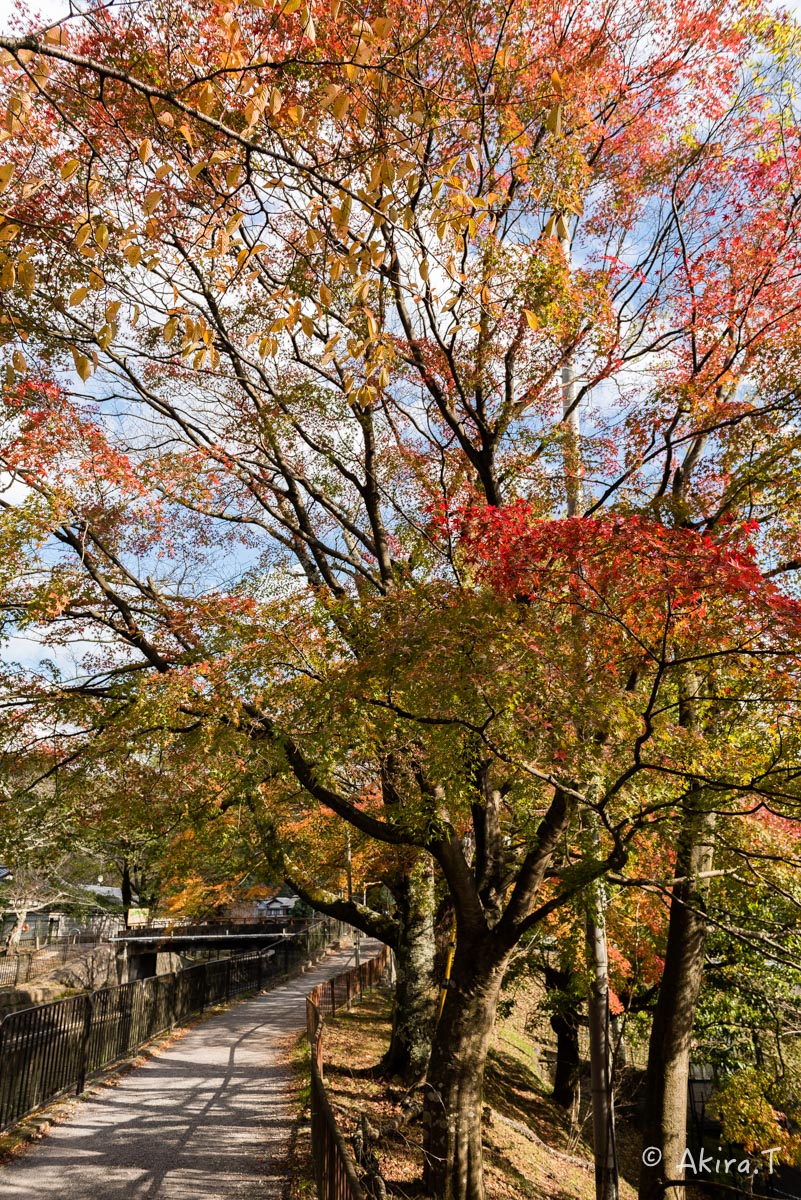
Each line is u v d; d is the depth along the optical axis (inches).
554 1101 802.8
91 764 419.2
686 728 331.0
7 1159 355.6
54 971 1193.4
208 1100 474.9
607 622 279.1
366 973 1039.6
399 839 385.4
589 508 406.9
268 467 495.8
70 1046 470.0
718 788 302.0
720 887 422.0
